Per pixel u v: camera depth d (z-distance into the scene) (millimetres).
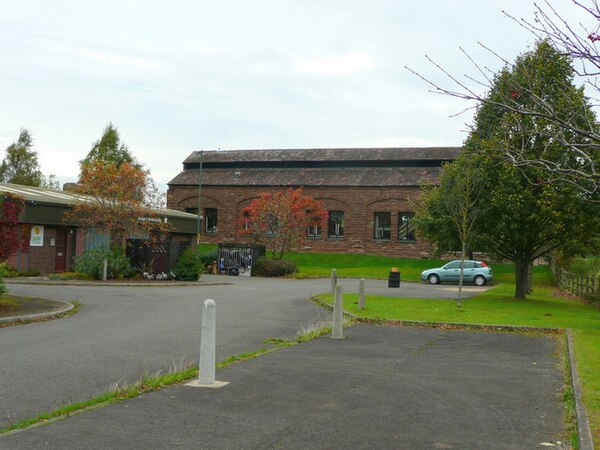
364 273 44438
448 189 23172
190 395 7488
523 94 6020
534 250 25234
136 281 28703
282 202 43562
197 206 56969
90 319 15266
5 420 6414
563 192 21391
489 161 21297
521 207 22062
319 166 56719
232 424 6324
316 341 12539
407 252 51094
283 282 34438
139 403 7035
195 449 5508
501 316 18109
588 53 4746
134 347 11188
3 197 16219
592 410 6996
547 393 8109
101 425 6145
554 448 5758
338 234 53656
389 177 52812
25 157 58594
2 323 13938
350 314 17312
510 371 9711
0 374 8617
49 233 31344
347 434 6086
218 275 40312
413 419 6699
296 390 7926
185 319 15703
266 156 58781
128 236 33062
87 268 28656
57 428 6020
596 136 5059
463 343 12898
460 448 5715
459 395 7910
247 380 8422
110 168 29406
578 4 4719
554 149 16828
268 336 13188
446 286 36250
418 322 15984
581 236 23766
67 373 8773
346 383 8438
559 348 12438
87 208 29531
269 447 5633
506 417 6867
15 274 29031
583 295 28141
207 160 59719
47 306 16828
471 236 23609
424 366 9969
